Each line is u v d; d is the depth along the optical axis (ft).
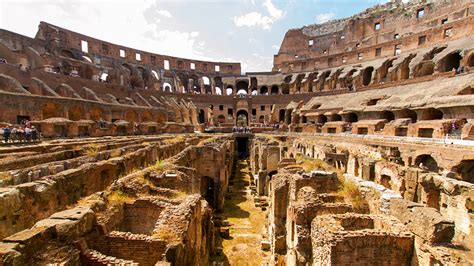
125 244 31.32
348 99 211.41
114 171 62.28
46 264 23.75
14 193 35.50
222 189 88.33
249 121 304.71
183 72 342.44
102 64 265.95
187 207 37.24
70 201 46.44
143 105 237.45
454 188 45.60
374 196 39.88
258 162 112.47
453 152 78.23
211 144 104.27
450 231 26.66
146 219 40.70
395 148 101.14
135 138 136.36
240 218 76.74
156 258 30.86
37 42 214.48
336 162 89.45
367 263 28.04
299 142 139.64
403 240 28.43
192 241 37.47
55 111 152.76
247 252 56.70
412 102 129.18
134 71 288.30
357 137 139.13
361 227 33.09
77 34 247.91
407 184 58.08
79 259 26.84
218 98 308.19
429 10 253.03
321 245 30.01
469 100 98.48
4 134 87.56
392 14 289.53
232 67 369.91
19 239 23.24
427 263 26.37
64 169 55.21
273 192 54.70
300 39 368.89
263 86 334.85
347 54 295.89
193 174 63.52
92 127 144.05
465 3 221.66
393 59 240.12
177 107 260.01
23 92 132.57
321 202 39.96
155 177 53.16
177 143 115.96
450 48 191.62
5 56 177.27
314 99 255.50
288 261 45.01
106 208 37.04
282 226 51.67
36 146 78.95
